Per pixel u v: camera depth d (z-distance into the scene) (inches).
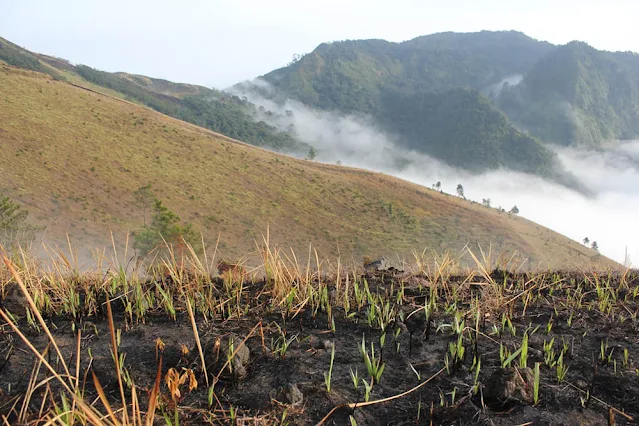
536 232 3609.7
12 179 2503.7
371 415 59.7
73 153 2999.5
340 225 3245.6
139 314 95.3
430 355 76.3
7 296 96.2
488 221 3651.6
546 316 95.3
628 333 85.7
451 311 95.7
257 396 64.2
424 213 3718.0
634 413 59.3
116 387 66.4
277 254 112.0
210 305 95.6
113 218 2469.2
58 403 61.2
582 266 135.4
